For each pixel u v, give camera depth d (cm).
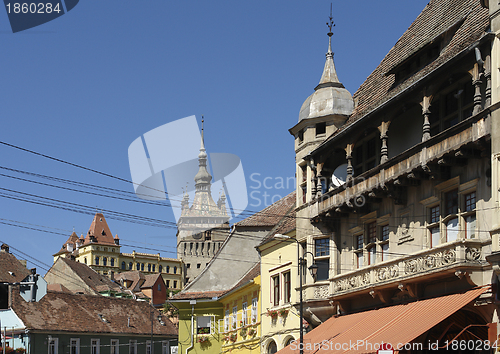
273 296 4009
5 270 8169
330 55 3772
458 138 2278
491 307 2152
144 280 15512
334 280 3136
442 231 2477
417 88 2525
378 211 2966
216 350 5097
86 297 7275
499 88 2122
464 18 2666
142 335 7269
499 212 2067
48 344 6181
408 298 2644
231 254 5381
